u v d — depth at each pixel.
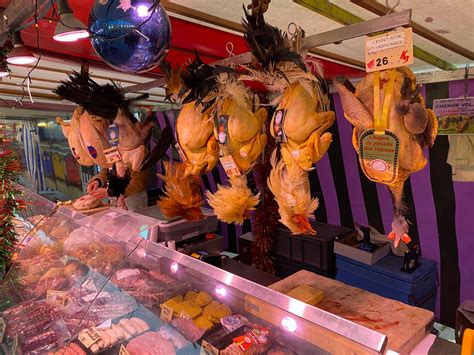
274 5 1.40
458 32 1.61
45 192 5.40
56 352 1.52
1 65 1.80
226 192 1.41
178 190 1.86
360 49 1.96
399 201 1.13
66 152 5.31
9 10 1.44
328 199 3.24
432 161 2.49
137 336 1.48
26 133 5.07
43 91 3.76
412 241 2.73
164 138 2.21
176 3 1.42
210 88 1.38
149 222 2.15
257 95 1.44
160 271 1.69
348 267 2.75
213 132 1.50
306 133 1.16
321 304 1.38
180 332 1.40
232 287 1.37
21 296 1.90
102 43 1.10
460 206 2.42
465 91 2.15
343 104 1.08
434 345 1.14
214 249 2.33
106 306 1.67
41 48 1.88
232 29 1.77
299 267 3.09
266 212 2.37
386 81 1.00
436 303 2.71
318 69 1.21
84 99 2.07
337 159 3.06
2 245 2.17
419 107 0.97
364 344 0.92
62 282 1.90
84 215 2.30
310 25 1.70
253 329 1.25
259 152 1.41
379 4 1.34
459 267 2.53
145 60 1.17
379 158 1.04
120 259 1.86
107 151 2.08
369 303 1.37
